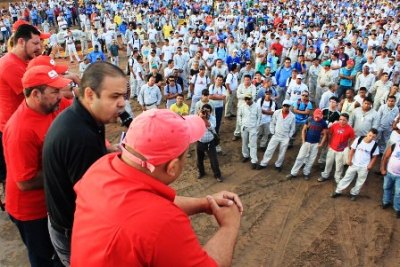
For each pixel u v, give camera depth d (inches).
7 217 249.9
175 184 369.4
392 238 301.4
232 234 71.3
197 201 79.0
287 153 437.1
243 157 422.6
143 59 697.6
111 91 83.4
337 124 353.1
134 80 591.5
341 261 274.5
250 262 270.7
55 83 110.4
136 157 59.2
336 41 749.9
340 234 303.7
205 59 640.4
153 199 56.1
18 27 155.2
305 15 1140.5
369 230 310.0
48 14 1175.0
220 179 374.3
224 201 77.5
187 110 410.0
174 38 767.1
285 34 778.8
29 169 113.1
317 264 270.8
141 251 51.8
